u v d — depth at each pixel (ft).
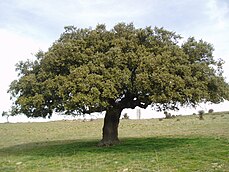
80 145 94.07
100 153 75.25
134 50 78.13
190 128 130.72
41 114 84.38
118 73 72.43
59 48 77.36
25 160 72.84
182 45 82.33
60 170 59.31
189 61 80.02
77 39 81.05
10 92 83.10
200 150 70.49
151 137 106.11
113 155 71.46
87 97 69.00
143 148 79.00
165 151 72.38
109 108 81.56
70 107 71.67
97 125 177.88
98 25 82.84
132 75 75.61
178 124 152.87
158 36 81.05
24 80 78.74
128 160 64.69
